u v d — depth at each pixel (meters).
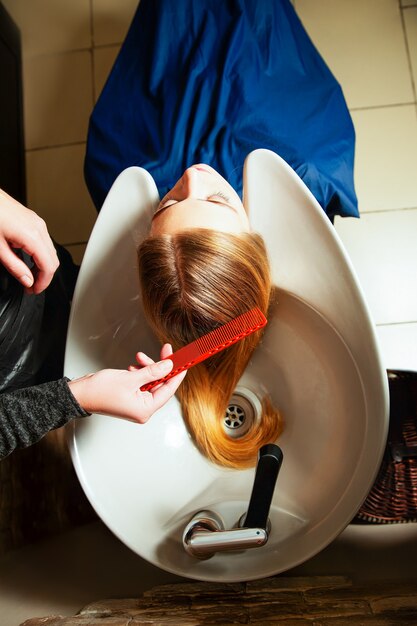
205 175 0.79
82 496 1.18
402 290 1.41
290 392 0.75
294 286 0.75
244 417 0.78
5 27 1.59
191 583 0.75
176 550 0.69
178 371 0.60
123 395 0.59
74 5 1.69
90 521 1.16
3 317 0.80
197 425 0.74
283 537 0.68
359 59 1.57
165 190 1.02
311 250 0.72
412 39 1.56
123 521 0.69
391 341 1.37
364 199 1.48
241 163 1.02
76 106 1.64
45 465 1.05
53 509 1.06
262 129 1.04
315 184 1.00
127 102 1.16
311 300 0.73
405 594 0.65
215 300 0.68
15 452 0.93
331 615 0.60
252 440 0.75
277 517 0.70
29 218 0.65
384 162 1.50
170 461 0.74
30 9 1.71
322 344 0.72
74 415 0.59
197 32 1.16
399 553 0.88
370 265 1.43
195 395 0.74
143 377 0.59
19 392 0.59
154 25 1.19
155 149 1.08
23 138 1.64
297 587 0.71
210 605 0.66
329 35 1.59
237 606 0.65
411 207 1.46
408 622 0.56
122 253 0.80
